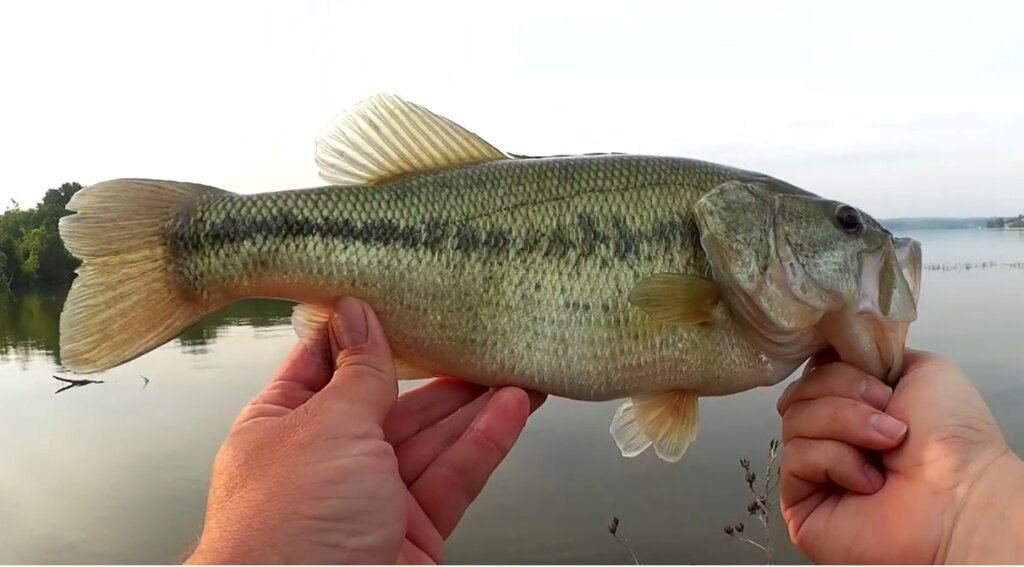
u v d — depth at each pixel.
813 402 0.31
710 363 0.33
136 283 0.32
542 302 0.32
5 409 1.85
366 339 0.30
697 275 0.33
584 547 0.93
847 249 0.33
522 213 0.32
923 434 0.28
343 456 0.26
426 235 0.32
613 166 0.34
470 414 0.36
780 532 0.96
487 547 0.96
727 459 1.18
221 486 0.26
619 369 0.33
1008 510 0.24
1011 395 1.41
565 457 1.25
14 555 1.03
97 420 1.71
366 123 0.34
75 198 0.31
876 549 0.28
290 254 0.32
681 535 0.95
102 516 1.17
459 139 0.34
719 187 0.33
